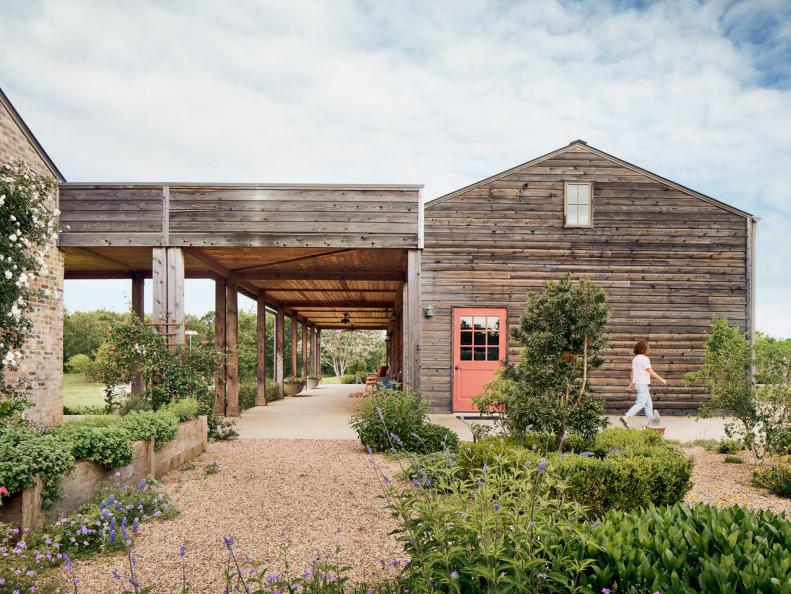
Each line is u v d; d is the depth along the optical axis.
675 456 4.75
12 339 7.10
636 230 11.73
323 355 41.03
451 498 2.45
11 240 6.64
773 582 1.90
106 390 8.58
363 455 7.23
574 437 5.89
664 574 2.06
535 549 2.28
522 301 11.60
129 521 4.44
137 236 9.33
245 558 3.67
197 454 7.27
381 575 3.30
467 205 11.69
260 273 12.63
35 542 3.66
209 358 8.88
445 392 11.45
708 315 11.67
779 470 5.54
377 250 10.02
